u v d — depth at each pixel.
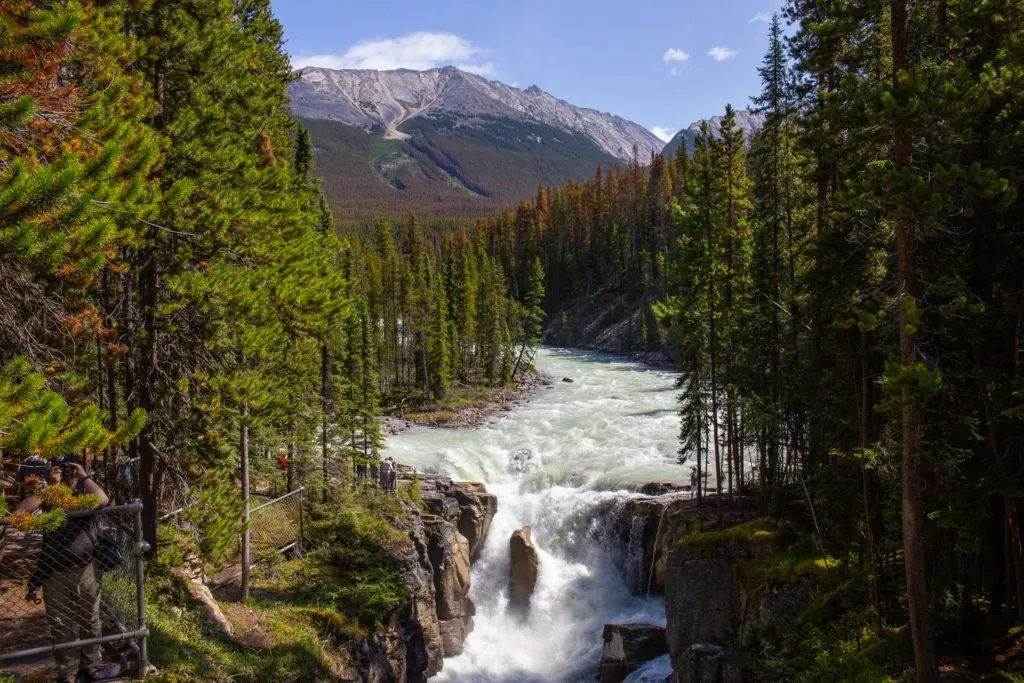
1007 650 14.65
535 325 91.06
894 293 14.88
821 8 14.22
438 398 67.62
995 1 12.45
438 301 70.81
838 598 20.16
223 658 13.30
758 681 19.53
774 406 26.39
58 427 6.52
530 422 56.50
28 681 8.64
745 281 28.59
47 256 6.58
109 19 11.89
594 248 122.94
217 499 15.23
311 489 26.39
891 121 11.89
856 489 19.69
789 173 28.55
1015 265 13.34
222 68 15.60
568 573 34.50
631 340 99.50
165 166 13.97
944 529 15.66
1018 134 11.92
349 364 41.16
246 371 16.44
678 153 104.81
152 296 14.73
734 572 24.03
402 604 22.50
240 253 15.95
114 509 8.72
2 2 7.24
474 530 34.56
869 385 18.38
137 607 9.35
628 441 48.19
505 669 28.75
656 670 25.30
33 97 7.70
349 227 189.12
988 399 13.68
